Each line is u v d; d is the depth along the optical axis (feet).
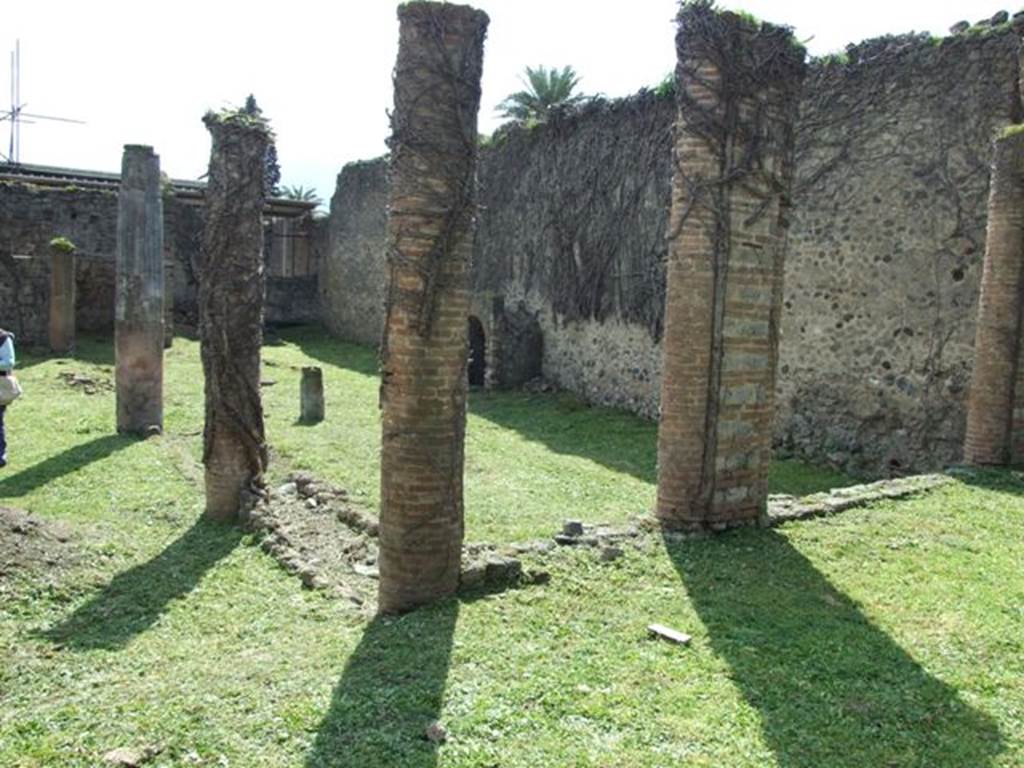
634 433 46.42
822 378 41.73
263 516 26.48
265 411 49.11
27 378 55.26
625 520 24.82
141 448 37.81
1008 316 31.55
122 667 16.62
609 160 55.47
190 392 53.57
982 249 35.14
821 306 41.68
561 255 60.34
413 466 18.49
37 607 19.80
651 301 51.83
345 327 98.48
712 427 23.06
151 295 41.04
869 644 16.46
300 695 14.43
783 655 15.88
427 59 18.04
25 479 31.81
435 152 18.16
